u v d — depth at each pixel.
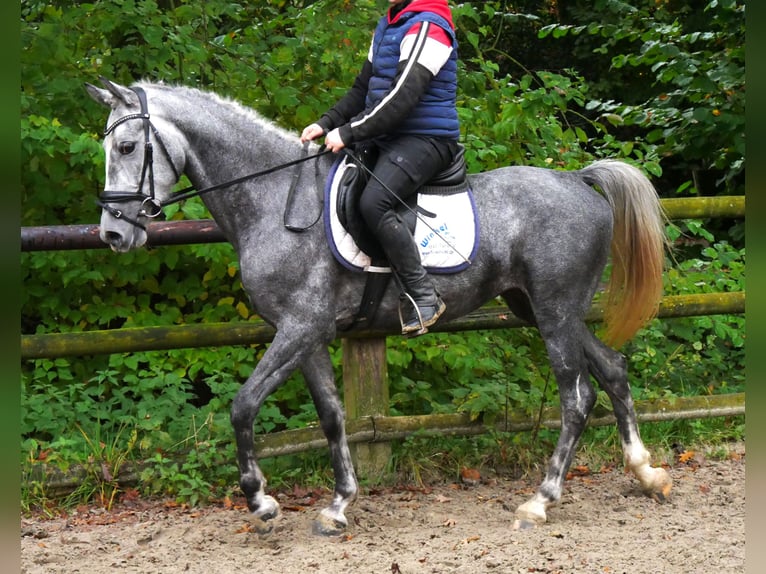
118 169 3.97
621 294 4.61
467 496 4.91
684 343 6.43
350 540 4.19
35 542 4.20
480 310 5.29
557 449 4.38
